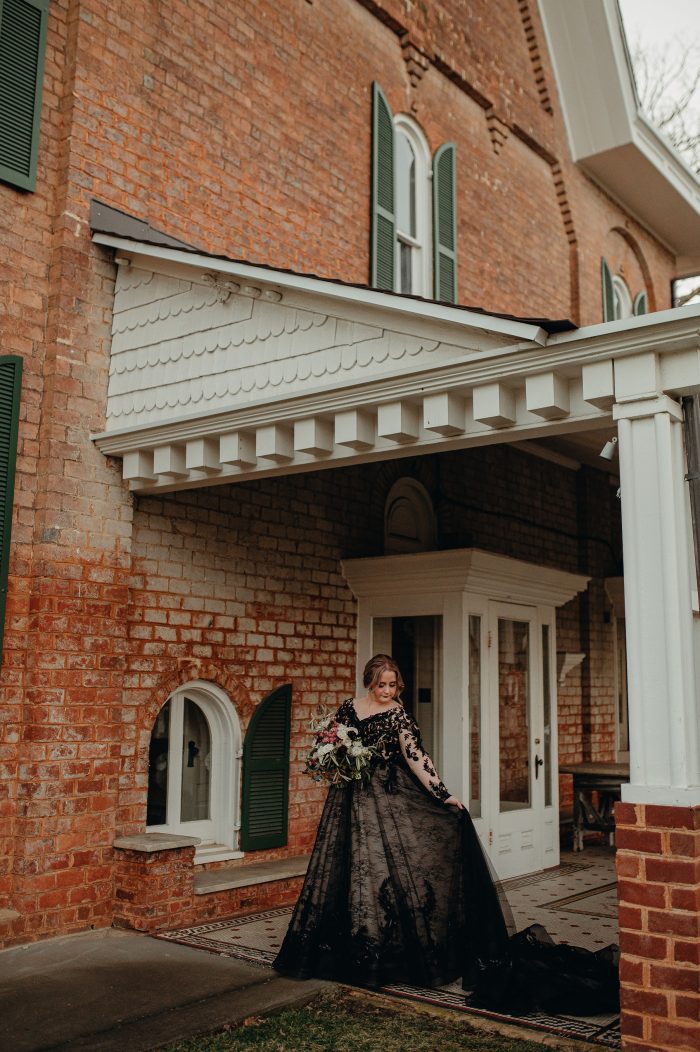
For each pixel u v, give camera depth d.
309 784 7.54
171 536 6.70
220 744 7.05
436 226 9.60
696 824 3.76
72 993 4.72
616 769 9.63
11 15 6.11
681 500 4.10
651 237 14.24
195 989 4.79
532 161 11.56
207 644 6.86
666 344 4.02
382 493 8.65
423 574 7.72
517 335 4.29
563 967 4.82
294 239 7.96
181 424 5.71
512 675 8.34
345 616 8.07
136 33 6.79
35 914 5.56
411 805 5.15
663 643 3.95
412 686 7.84
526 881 7.90
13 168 6.01
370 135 8.98
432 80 9.98
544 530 10.90
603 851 9.52
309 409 5.15
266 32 7.93
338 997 4.79
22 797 5.63
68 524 5.99
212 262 5.73
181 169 7.02
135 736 6.30
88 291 6.30
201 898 6.14
